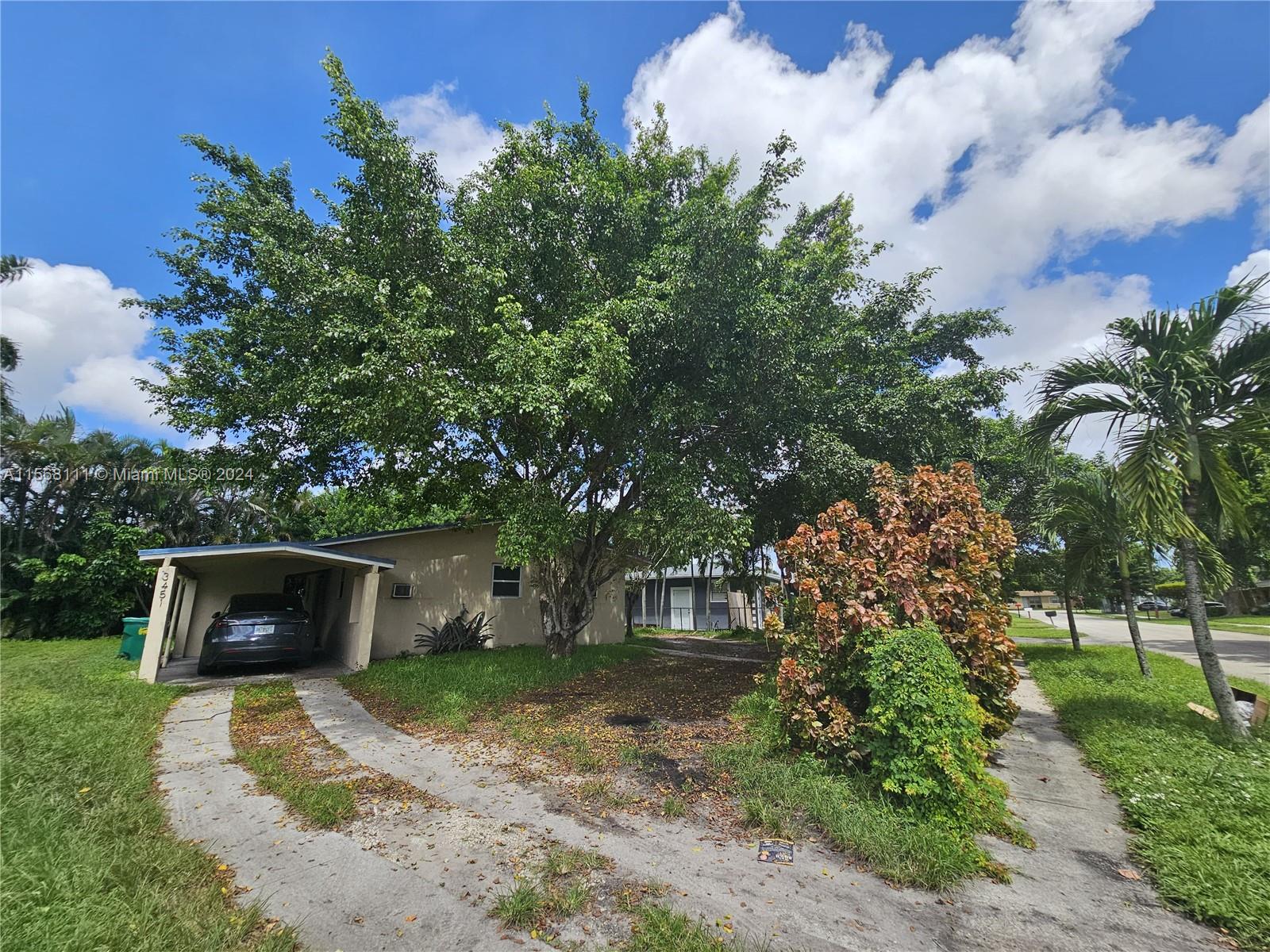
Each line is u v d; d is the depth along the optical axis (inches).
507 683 384.8
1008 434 536.1
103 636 857.5
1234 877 143.5
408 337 291.4
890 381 456.1
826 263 411.8
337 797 198.7
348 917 131.6
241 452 443.5
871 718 204.7
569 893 140.9
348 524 1163.3
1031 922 133.5
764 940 124.5
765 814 182.2
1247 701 297.6
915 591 222.8
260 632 433.7
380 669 440.8
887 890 146.5
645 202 382.6
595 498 470.6
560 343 305.7
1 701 327.0
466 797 205.0
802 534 240.1
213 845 165.6
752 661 543.2
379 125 336.2
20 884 128.3
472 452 422.3
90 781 201.3
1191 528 268.8
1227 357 278.4
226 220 411.2
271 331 384.2
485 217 377.4
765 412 389.1
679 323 340.5
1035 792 217.3
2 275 796.0
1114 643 794.8
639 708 329.4
